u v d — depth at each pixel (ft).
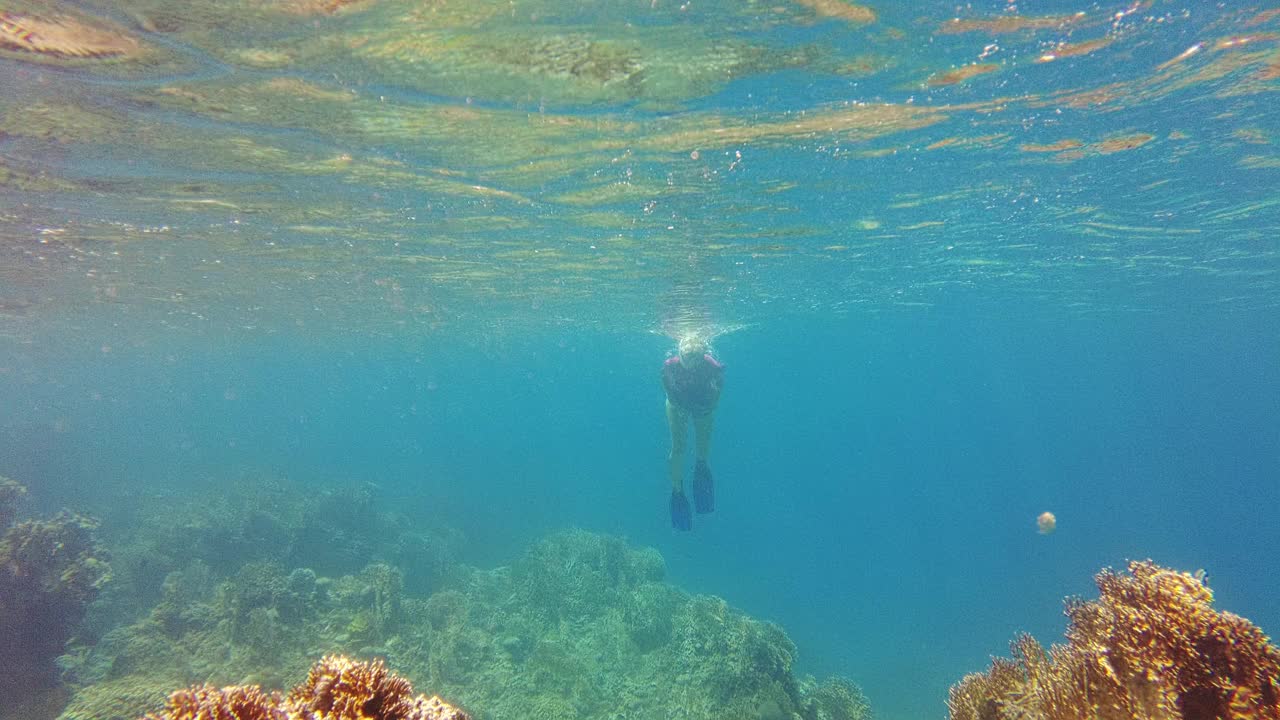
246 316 97.96
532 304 89.66
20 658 39.06
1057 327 150.10
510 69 22.22
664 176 35.06
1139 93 26.84
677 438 42.88
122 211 39.75
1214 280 84.79
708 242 51.75
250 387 454.81
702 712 43.39
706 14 19.25
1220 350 204.74
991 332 164.04
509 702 45.16
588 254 55.47
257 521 75.77
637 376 370.94
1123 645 13.73
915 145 31.99
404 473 179.83
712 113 26.89
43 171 32.19
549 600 65.72
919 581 137.90
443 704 9.59
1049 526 31.99
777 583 126.00
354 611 51.62
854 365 306.55
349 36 19.52
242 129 27.12
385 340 150.71
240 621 44.75
